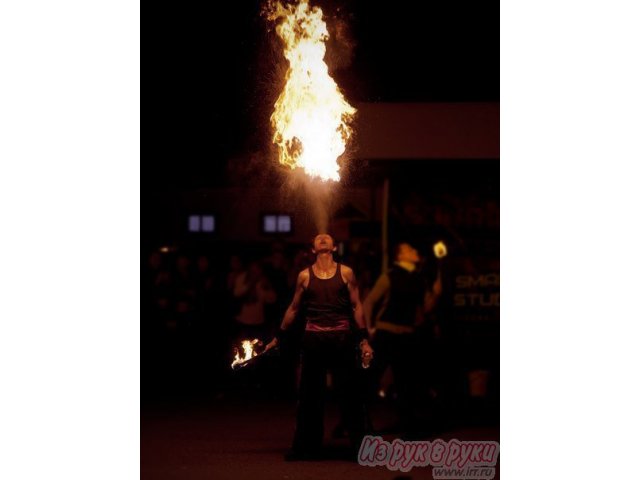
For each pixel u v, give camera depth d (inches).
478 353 502.6
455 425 392.8
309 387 309.1
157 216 665.0
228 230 673.0
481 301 506.3
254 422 405.1
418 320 397.1
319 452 309.9
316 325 307.7
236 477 281.0
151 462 305.6
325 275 307.7
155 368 570.6
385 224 516.7
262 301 535.8
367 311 386.0
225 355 560.1
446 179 515.5
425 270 491.8
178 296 569.9
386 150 489.4
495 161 509.0
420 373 402.0
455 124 492.1
